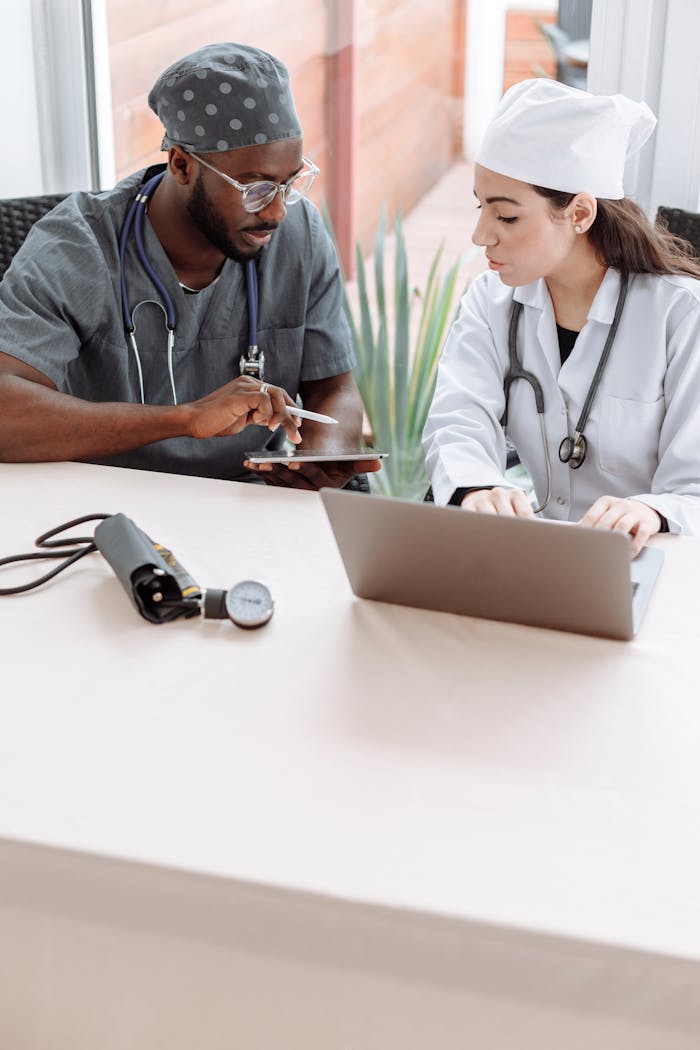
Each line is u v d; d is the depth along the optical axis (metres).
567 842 0.86
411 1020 0.83
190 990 0.87
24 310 1.62
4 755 0.95
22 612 1.18
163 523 1.38
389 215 2.36
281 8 2.25
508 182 1.52
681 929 0.78
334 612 1.19
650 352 1.61
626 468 1.67
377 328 2.42
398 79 2.25
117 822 0.88
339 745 0.97
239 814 0.89
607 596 1.09
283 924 0.83
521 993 0.80
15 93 2.28
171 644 1.12
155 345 1.76
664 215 1.89
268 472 1.62
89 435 1.54
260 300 1.81
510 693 1.05
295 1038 0.87
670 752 0.97
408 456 2.42
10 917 0.88
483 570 1.12
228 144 1.59
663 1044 0.79
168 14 2.28
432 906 0.80
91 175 2.42
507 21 2.15
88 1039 0.92
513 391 1.73
